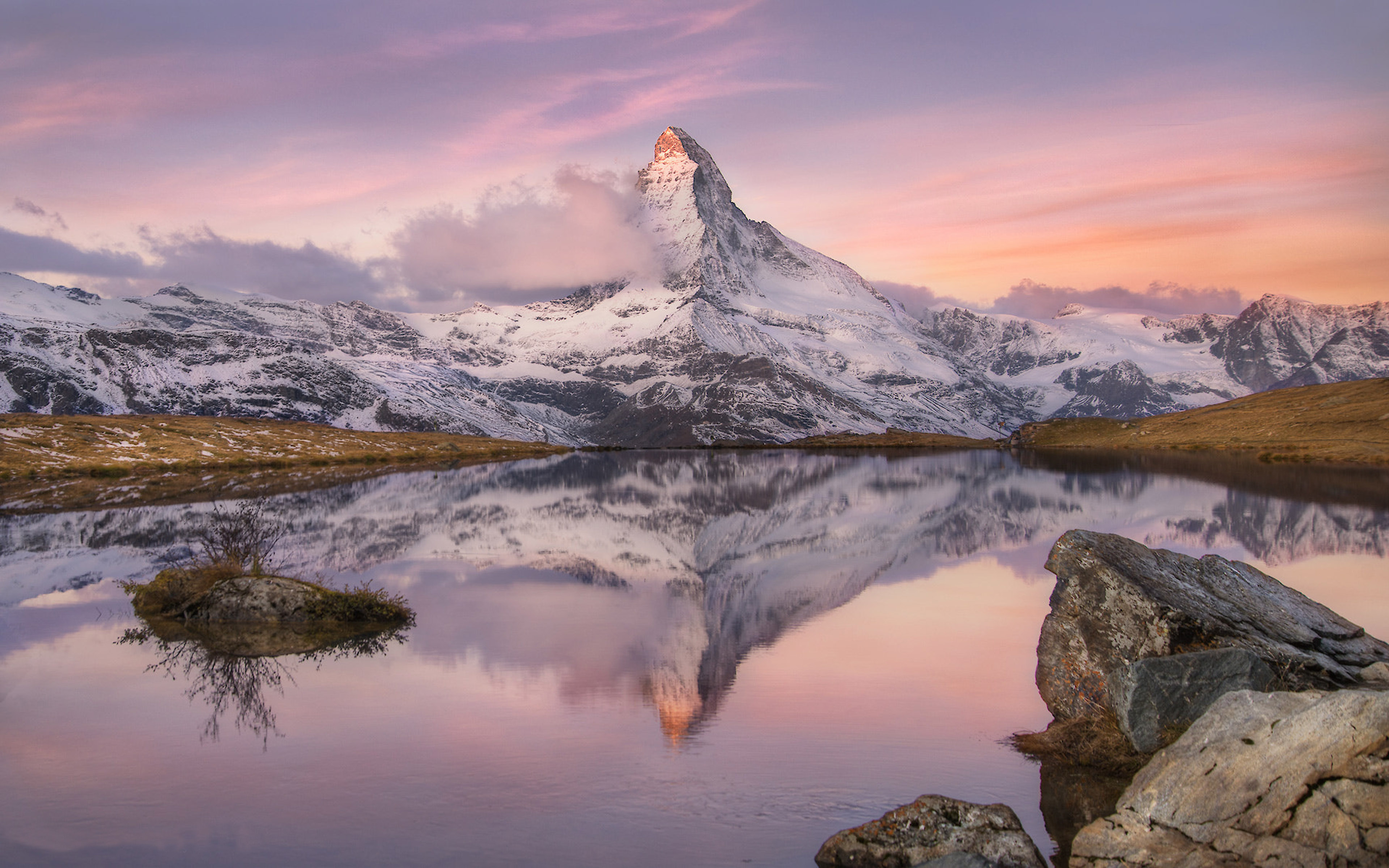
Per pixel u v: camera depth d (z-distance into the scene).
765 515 62.72
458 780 15.84
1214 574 20.38
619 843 13.41
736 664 23.61
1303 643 18.27
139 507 65.19
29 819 14.39
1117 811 12.77
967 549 44.47
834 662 23.75
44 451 113.94
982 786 15.48
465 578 37.16
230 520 52.59
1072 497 70.25
